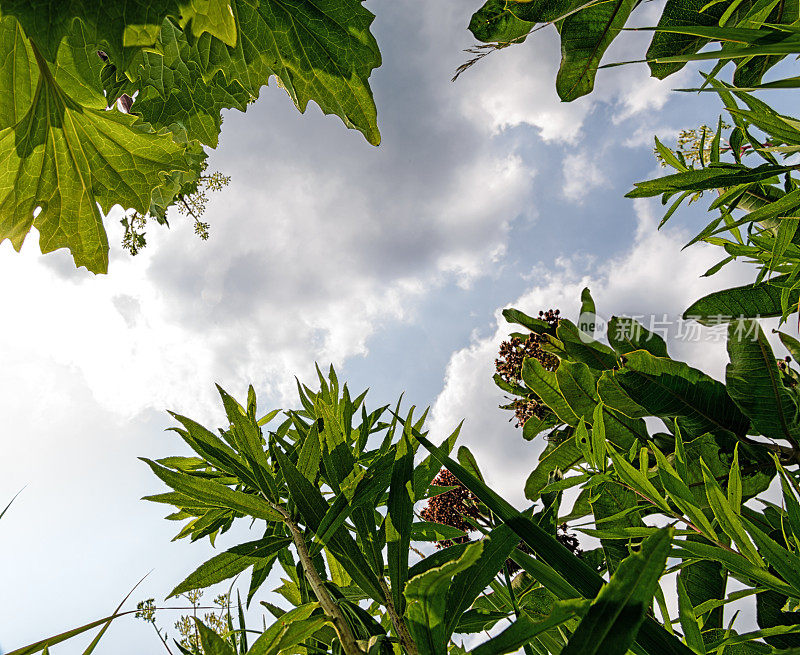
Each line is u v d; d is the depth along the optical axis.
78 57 1.22
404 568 0.56
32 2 0.86
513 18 0.86
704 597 0.99
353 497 0.65
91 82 1.28
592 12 0.90
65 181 1.46
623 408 1.26
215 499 0.74
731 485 0.70
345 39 1.30
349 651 0.50
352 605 0.57
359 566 0.61
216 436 0.83
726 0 0.90
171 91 1.71
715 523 0.80
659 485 1.09
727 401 1.20
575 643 0.32
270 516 0.75
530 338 1.72
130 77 0.93
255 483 0.80
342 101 1.39
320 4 1.26
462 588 0.46
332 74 1.35
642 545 0.34
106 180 1.53
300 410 1.05
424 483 0.74
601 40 0.92
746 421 1.19
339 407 0.96
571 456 1.30
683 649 0.38
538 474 1.32
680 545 0.68
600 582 0.39
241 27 1.31
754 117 0.88
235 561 0.72
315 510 0.66
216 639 0.39
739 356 1.19
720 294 1.28
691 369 1.20
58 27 0.87
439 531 0.78
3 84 1.19
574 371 1.33
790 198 0.89
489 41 0.88
